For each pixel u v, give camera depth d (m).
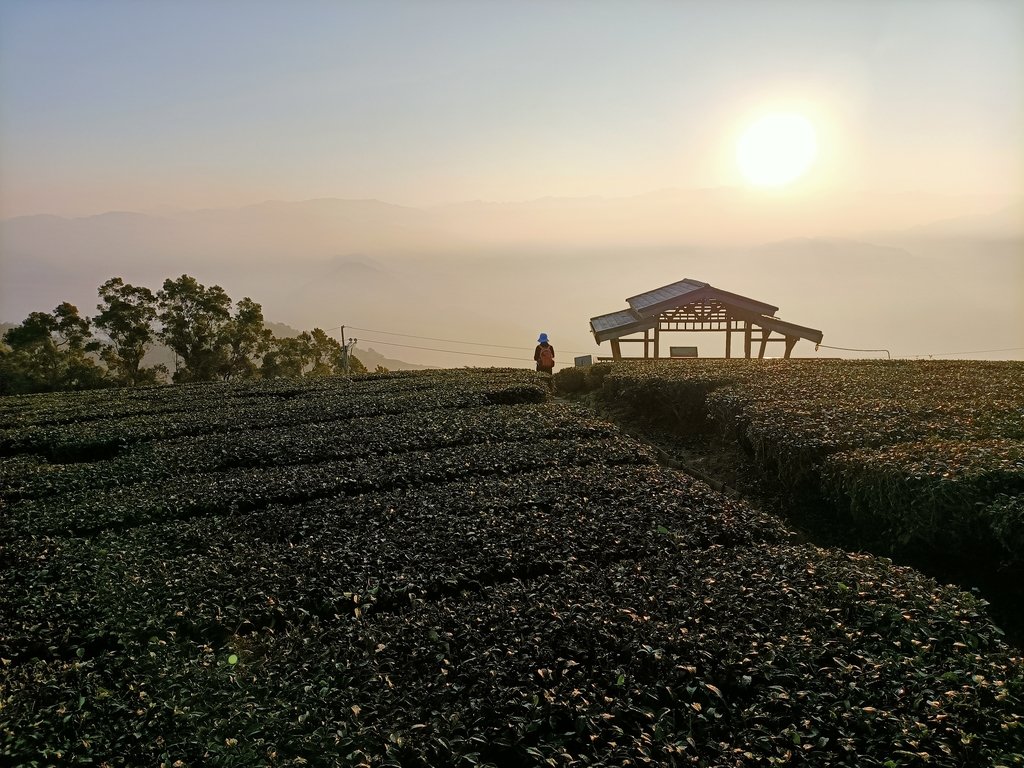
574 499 8.94
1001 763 3.86
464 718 4.68
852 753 4.07
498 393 18.27
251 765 4.37
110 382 46.19
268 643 5.99
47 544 8.56
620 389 18.64
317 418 16.34
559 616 5.80
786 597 5.92
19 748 4.75
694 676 4.91
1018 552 6.90
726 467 13.57
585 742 4.46
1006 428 9.58
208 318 51.66
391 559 7.45
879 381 14.56
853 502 8.93
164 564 7.66
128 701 5.21
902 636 5.18
